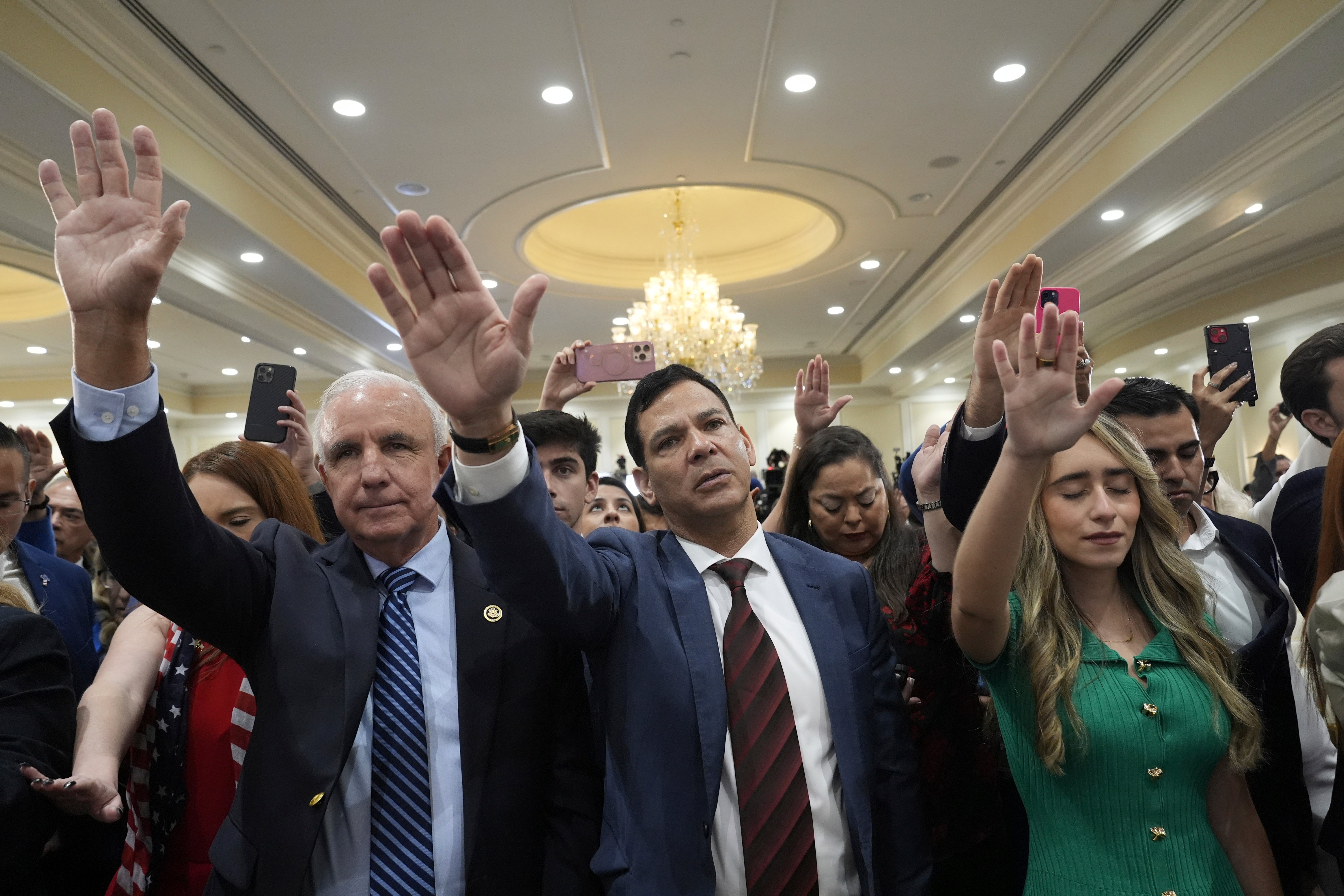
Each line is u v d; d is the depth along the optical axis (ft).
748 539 5.02
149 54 15.19
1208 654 4.66
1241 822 4.81
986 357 4.49
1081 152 19.83
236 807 4.13
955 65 16.61
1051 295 4.57
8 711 4.00
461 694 4.37
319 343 28.53
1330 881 5.09
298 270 22.34
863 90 17.43
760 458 45.16
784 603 4.85
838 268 29.25
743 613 4.66
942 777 5.51
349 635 4.42
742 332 29.19
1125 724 4.43
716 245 30.68
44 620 4.39
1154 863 4.37
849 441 7.05
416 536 4.76
